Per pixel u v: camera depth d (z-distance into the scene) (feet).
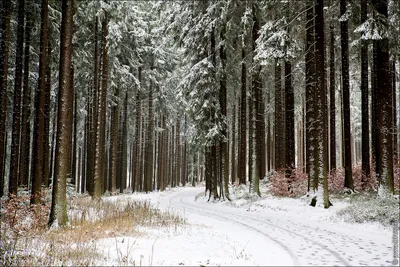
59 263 20.61
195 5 74.64
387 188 44.37
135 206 51.13
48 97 60.39
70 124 36.42
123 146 110.11
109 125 113.09
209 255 23.56
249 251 24.79
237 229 36.27
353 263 20.65
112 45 70.95
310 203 49.65
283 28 52.44
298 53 63.93
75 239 27.50
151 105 114.52
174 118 143.84
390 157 44.75
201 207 65.62
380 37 42.83
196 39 74.33
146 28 95.55
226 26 70.28
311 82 54.65
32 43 58.29
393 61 59.98
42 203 40.73
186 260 21.90
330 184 59.16
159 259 22.00
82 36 72.13
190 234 32.48
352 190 53.93
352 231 33.88
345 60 56.65
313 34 56.03
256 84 69.77
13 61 63.00
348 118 55.36
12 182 49.06
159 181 132.46
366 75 55.77
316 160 49.96
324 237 30.48
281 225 38.93
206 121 73.72
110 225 34.83
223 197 74.02
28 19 54.34
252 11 68.59
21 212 35.58
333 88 67.97
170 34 83.10
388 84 46.03
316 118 50.52
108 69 78.69
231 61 78.48
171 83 118.01
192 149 83.10
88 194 86.48
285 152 76.13
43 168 59.98
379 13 44.96
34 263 20.66
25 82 57.57
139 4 96.84
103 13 64.49
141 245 26.27
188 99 79.36
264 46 52.75
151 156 117.70
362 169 57.00
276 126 83.30
